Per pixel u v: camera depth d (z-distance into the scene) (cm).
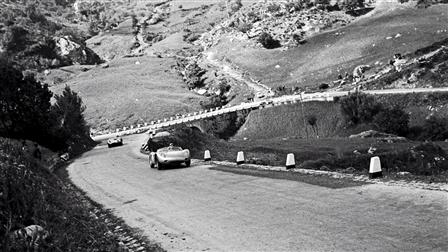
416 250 659
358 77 10794
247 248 801
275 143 5297
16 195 887
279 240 815
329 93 9438
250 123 9519
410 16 15612
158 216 1162
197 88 16025
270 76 14238
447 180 1086
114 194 1630
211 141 4391
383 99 7831
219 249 819
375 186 1142
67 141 5528
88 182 2106
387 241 717
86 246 848
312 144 4872
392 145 4019
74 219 1033
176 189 1544
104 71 19175
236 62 16412
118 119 13100
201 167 2167
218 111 10300
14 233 738
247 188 1371
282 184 1358
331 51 14412
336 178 1347
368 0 18688
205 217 1074
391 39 13438
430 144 2538
